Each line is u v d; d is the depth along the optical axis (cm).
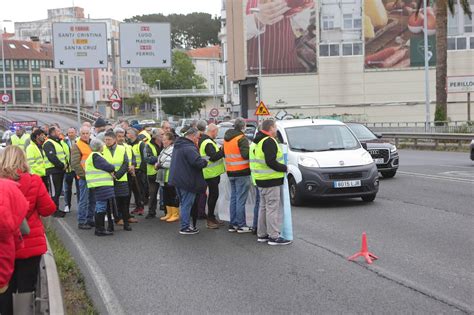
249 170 1016
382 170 1736
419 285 661
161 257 855
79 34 3120
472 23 6888
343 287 665
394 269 734
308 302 615
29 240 549
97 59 3150
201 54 14775
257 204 1007
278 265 779
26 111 7944
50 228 1058
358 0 6919
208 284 699
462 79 3647
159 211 1349
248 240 962
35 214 557
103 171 1038
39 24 16362
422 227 995
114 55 3553
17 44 12794
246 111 8106
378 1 6881
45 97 12694
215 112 5300
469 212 1125
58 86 13050
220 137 2391
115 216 1166
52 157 1271
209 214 1080
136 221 1188
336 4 6925
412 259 781
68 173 1345
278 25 6994
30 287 555
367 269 739
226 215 1117
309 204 1306
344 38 6956
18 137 1894
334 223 1069
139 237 1023
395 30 6888
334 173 1241
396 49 6912
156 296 658
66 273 768
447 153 2784
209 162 1068
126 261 838
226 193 1116
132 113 14100
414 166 2116
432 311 573
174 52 11350
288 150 1317
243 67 7712
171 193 1195
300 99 7038
